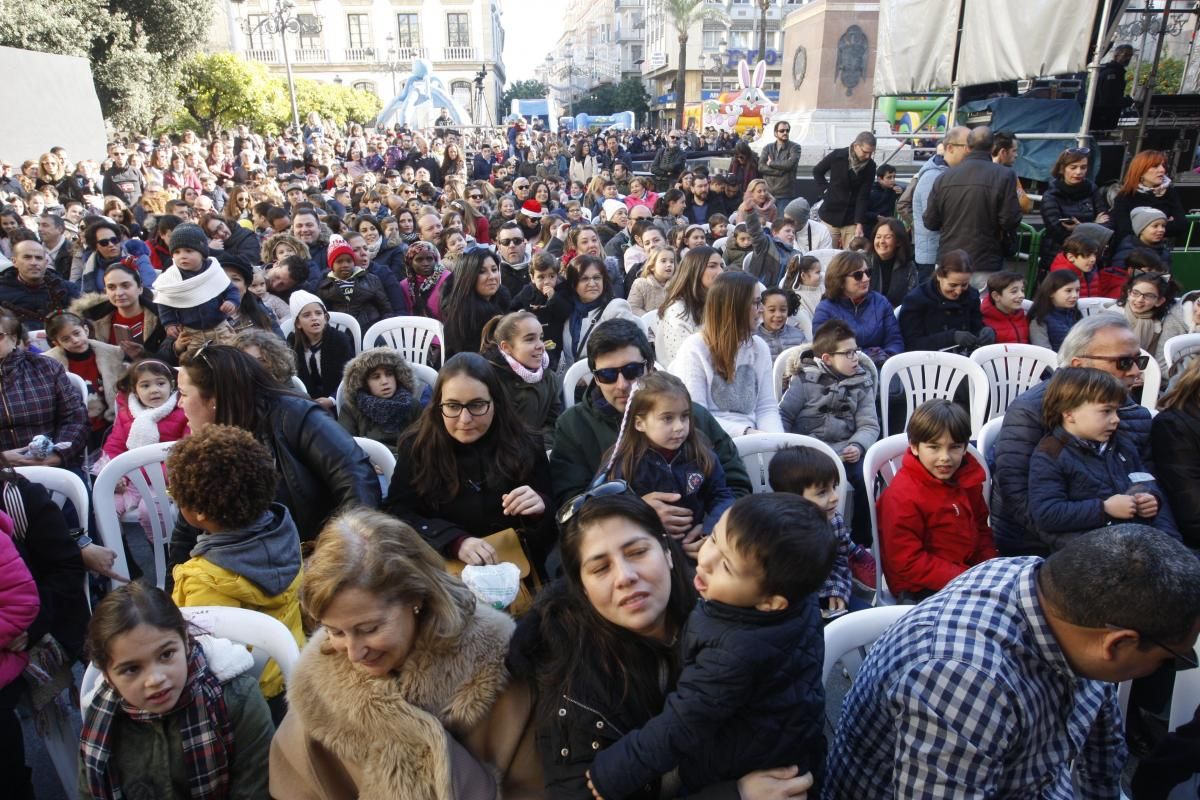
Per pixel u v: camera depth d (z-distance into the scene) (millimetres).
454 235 7676
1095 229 5707
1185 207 8406
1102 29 7094
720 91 56188
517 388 3895
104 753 1743
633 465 2611
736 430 3629
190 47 23969
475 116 56062
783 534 1365
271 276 6039
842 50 14906
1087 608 1321
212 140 21938
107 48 20906
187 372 2588
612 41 89688
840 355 3910
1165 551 1327
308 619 2287
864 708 1621
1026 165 8750
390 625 1501
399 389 3975
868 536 3865
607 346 2867
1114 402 2730
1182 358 3723
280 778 1672
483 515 2748
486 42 55688
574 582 1576
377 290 6059
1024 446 2979
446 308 5316
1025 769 1481
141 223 10062
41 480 2918
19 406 3717
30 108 15203
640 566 1499
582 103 72188
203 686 1777
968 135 6262
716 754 1438
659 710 1574
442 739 1511
